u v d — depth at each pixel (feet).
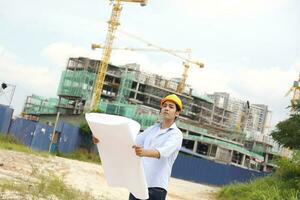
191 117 407.44
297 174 77.82
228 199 77.97
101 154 12.72
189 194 75.77
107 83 352.28
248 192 73.46
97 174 65.36
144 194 12.62
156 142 13.65
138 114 256.73
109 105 275.59
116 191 46.50
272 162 90.58
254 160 288.51
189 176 146.72
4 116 124.47
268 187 70.18
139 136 14.37
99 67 302.45
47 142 130.52
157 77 375.04
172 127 13.83
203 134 309.83
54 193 29.78
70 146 136.77
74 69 309.83
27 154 65.87
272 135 92.84
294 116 90.53
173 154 13.69
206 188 99.50
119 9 314.55
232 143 317.63
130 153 12.26
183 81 401.70
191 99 400.67
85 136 141.18
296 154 82.02
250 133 396.78
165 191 13.58
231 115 473.67
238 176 143.84
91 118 12.32
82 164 78.84
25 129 127.24
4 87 137.49
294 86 301.43
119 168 12.61
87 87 298.97
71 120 237.25
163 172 13.53
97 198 35.63
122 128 11.87
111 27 309.42
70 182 43.57
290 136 89.56
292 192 59.41
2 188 26.27
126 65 364.58
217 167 146.92
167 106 13.87
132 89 356.79
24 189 27.78
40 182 32.76
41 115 262.26
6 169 39.93
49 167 53.57
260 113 625.82
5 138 105.91
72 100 303.68
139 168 12.33
